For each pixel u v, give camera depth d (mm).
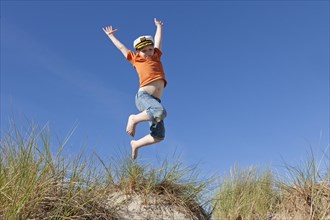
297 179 3936
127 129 3242
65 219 2945
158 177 3980
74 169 3242
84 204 3125
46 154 3143
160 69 3408
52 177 3137
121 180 3920
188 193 3994
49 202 2975
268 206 4324
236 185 4797
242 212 4473
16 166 2914
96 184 3506
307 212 3666
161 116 3156
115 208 3502
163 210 3723
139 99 3287
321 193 3725
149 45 3400
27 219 2736
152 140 3326
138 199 3762
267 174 4660
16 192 2709
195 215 3865
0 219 2604
